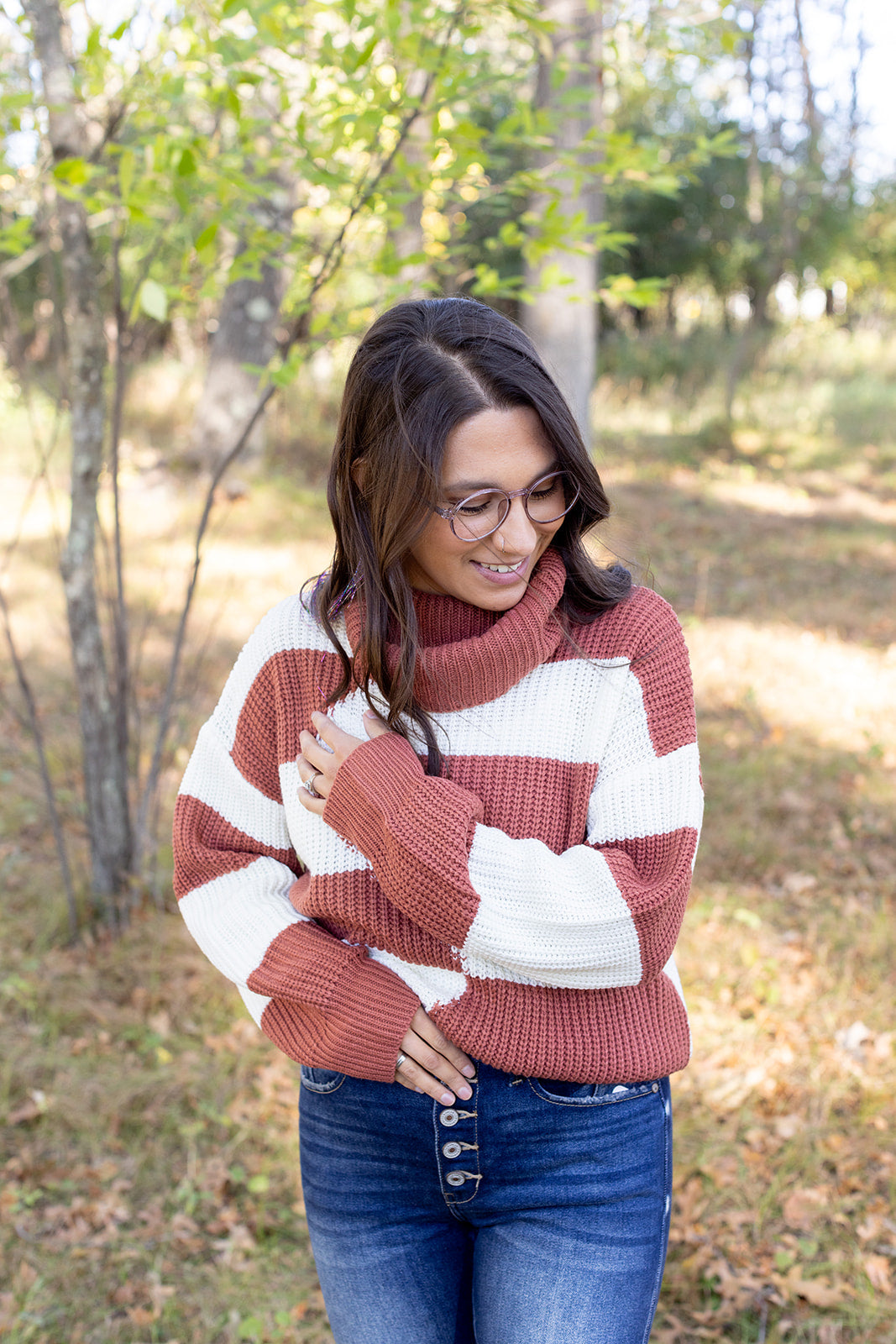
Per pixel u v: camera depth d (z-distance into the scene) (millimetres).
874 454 12539
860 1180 2525
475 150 2801
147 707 5094
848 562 8461
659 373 15070
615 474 11102
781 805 4434
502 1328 1203
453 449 1128
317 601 1340
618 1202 1238
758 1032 3018
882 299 24641
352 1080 1292
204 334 12953
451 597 1279
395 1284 1280
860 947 3439
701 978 3277
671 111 12602
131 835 3570
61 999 3152
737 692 5695
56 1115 2740
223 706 1441
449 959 1229
